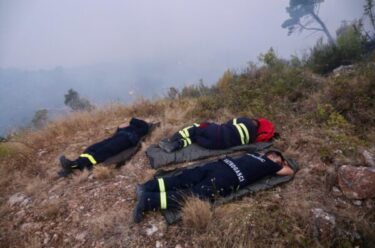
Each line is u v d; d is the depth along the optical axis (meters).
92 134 5.06
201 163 3.48
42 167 4.07
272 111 4.59
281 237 2.33
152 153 3.79
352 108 4.08
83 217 2.83
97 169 3.53
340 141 3.34
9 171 4.07
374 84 4.27
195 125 4.17
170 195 2.67
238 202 2.72
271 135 3.91
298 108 4.63
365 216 2.49
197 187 2.77
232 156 3.59
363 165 2.91
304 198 2.68
